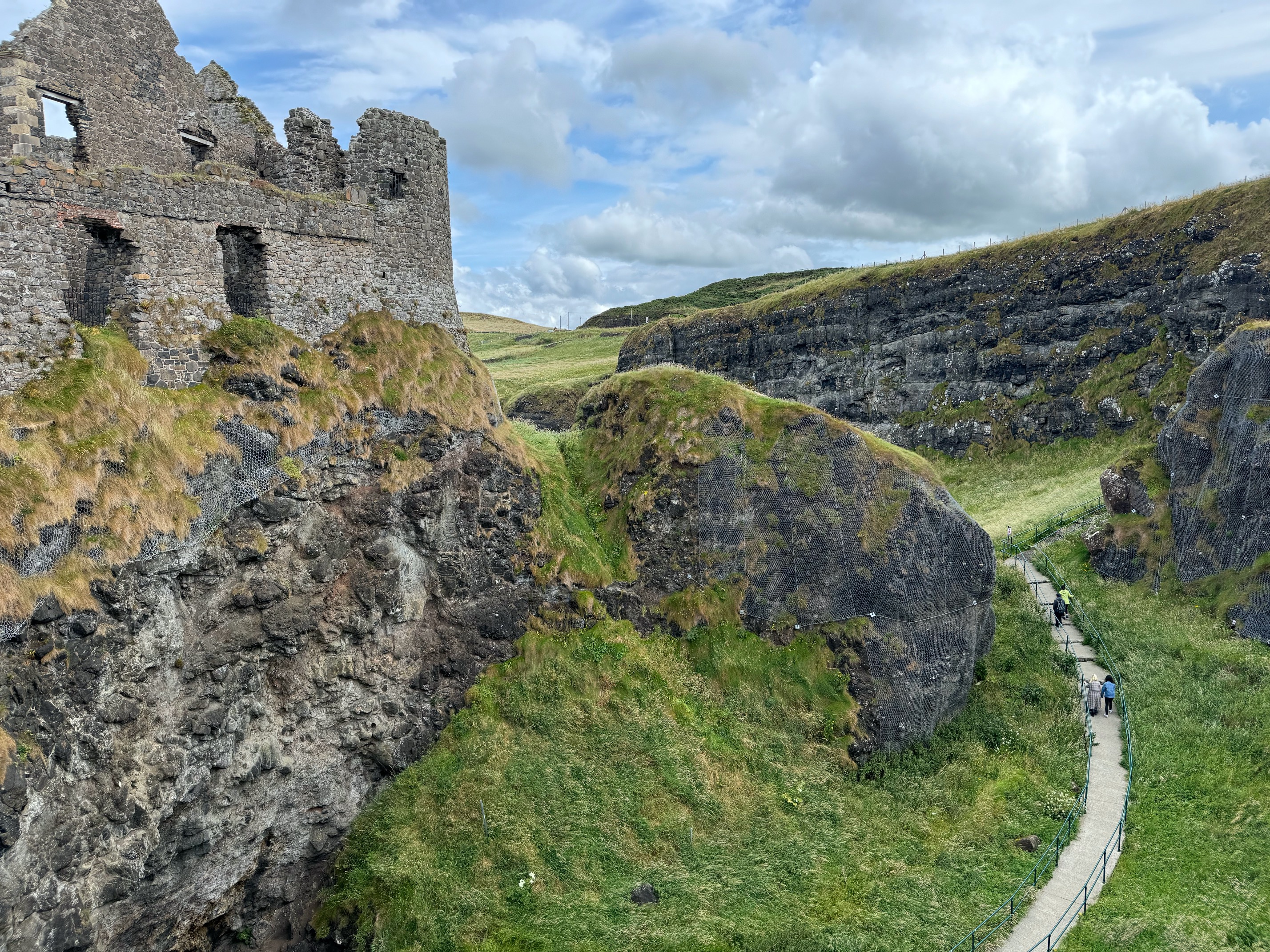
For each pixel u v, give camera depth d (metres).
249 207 20.12
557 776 21.05
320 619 19.81
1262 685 25.92
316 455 19.94
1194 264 44.44
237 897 18.73
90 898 14.66
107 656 15.15
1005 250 54.41
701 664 24.78
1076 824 22.19
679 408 27.91
